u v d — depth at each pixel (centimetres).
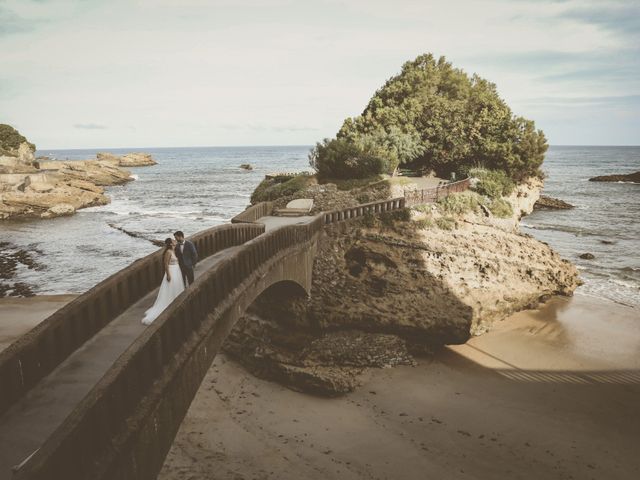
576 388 2169
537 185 4688
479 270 3075
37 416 786
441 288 2828
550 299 3338
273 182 4581
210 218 7075
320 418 1914
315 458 1653
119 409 750
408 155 4728
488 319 2827
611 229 6172
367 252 2984
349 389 2102
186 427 1828
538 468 1619
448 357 2467
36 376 889
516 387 2173
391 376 2252
